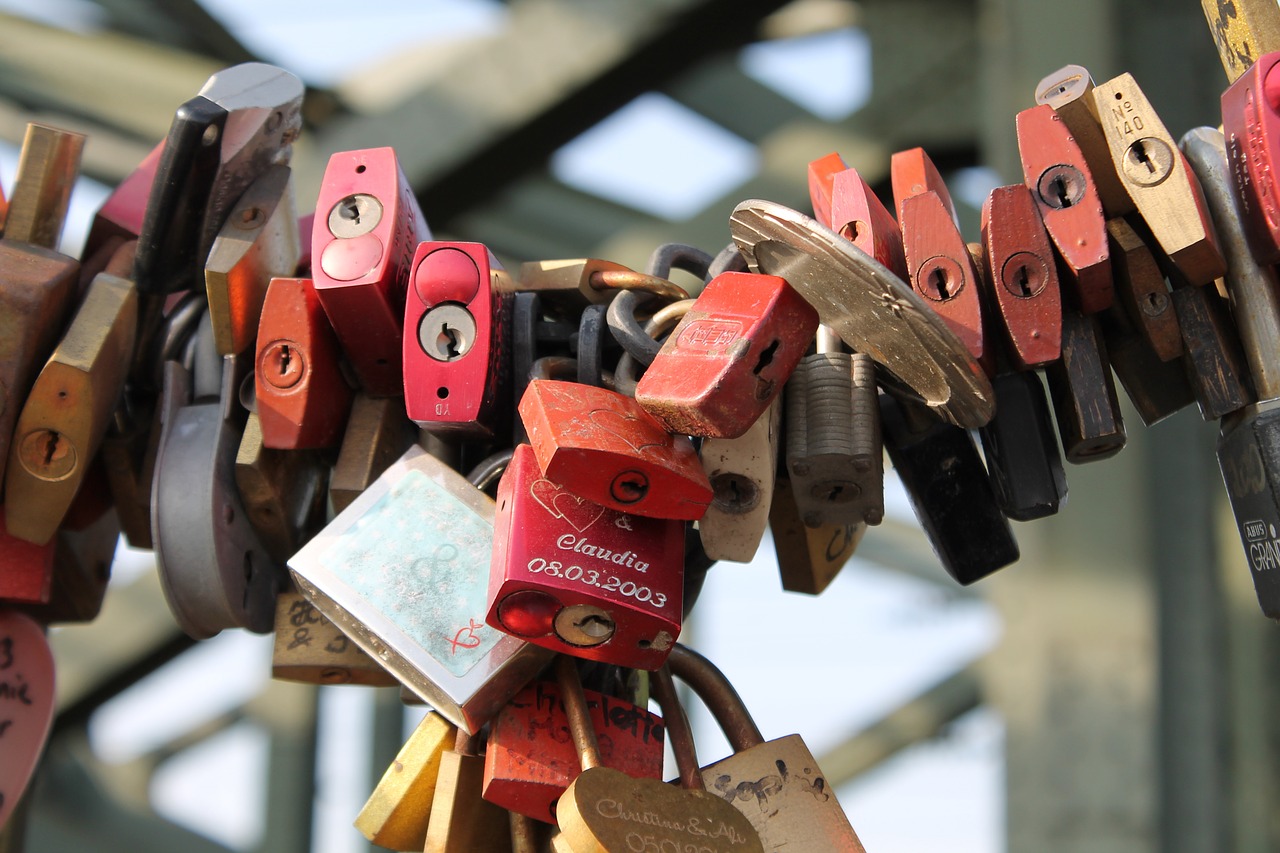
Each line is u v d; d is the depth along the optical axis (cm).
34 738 156
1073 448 145
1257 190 137
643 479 129
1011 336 138
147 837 705
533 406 132
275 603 163
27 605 171
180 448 152
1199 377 140
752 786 143
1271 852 401
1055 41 416
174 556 150
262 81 155
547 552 130
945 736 870
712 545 145
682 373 129
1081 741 392
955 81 545
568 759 138
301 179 546
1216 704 394
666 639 132
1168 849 389
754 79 601
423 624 139
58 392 143
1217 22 151
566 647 133
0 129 609
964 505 154
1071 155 140
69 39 604
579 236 646
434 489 147
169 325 163
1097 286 139
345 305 145
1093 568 400
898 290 125
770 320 129
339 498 151
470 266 144
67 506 147
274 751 611
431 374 143
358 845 605
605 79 515
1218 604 400
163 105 598
